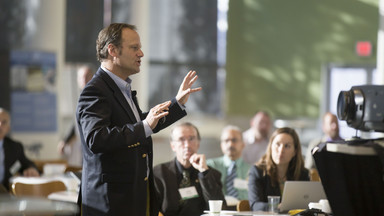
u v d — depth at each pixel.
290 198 7.24
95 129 5.09
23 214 3.14
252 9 22.48
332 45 21.62
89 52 20.41
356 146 3.93
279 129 8.16
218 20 22.72
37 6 17.23
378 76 18.95
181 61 22.44
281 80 22.17
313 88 21.81
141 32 20.92
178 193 7.92
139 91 21.11
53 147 17.30
